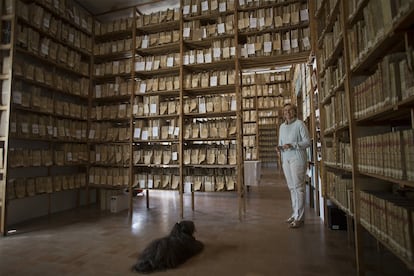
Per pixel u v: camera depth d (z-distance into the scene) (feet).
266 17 11.87
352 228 8.20
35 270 6.65
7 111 9.92
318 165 12.20
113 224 11.00
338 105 7.84
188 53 12.86
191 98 12.89
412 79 3.99
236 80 11.93
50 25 12.13
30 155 11.10
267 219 11.55
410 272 6.31
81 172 15.03
